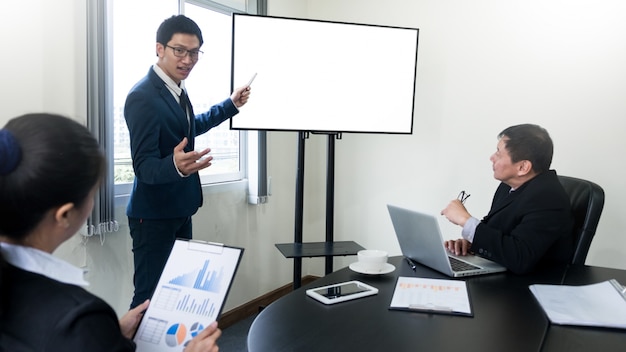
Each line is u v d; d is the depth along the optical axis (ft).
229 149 10.13
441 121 10.39
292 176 11.69
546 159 5.95
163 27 6.49
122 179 7.84
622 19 8.57
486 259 5.88
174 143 6.58
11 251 2.43
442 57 10.27
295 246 8.89
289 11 11.14
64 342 2.24
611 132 8.80
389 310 4.20
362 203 11.55
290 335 3.68
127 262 7.80
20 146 2.33
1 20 5.95
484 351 3.40
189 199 6.88
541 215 5.57
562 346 3.49
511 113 9.66
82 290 2.49
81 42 6.64
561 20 9.08
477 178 10.09
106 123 6.97
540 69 9.34
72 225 2.60
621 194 8.79
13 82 6.10
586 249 6.14
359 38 9.02
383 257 5.30
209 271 3.51
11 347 2.28
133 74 7.93
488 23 9.75
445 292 4.63
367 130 9.23
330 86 8.99
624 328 3.78
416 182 10.80
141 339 3.35
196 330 3.27
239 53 8.55
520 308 4.27
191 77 9.12
